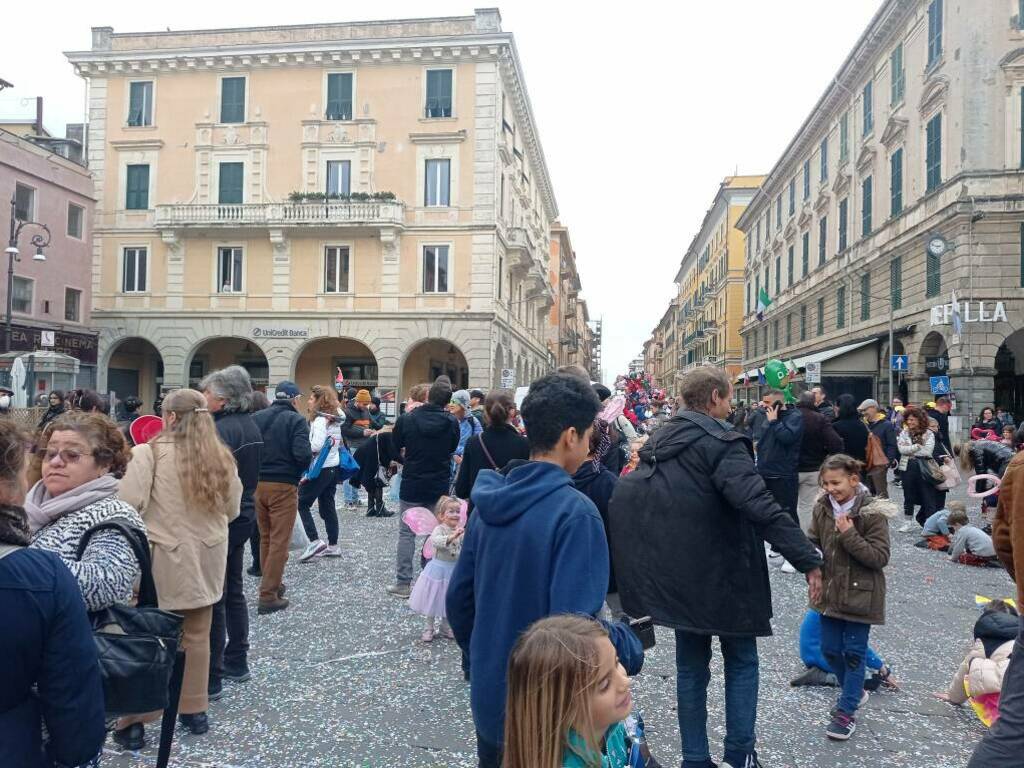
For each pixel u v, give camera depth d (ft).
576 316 277.44
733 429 10.71
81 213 97.60
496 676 7.07
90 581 8.24
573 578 6.84
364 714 13.43
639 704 14.15
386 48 93.09
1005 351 86.33
